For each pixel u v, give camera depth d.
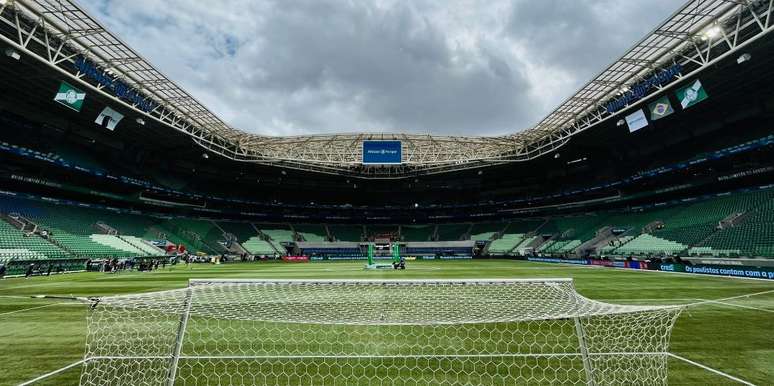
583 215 47.53
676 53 20.48
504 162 43.22
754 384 4.47
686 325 7.32
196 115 29.23
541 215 53.34
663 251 29.22
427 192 60.78
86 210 36.22
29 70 23.38
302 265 35.03
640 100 23.59
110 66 21.58
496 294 5.89
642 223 36.50
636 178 37.59
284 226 57.72
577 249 38.88
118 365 4.95
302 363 5.02
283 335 6.32
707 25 18.14
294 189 57.53
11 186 31.33
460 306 5.29
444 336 6.24
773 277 16.95
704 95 19.61
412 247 54.84
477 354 5.33
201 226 48.47
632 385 4.17
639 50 20.48
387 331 6.54
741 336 6.50
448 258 51.41
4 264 20.22
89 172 34.56
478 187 57.97
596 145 39.16
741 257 21.70
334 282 3.97
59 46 19.92
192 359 5.12
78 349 5.72
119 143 37.78
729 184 32.47
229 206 53.47
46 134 32.66
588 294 12.45
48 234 28.06
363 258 53.06
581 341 4.02
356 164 42.81
